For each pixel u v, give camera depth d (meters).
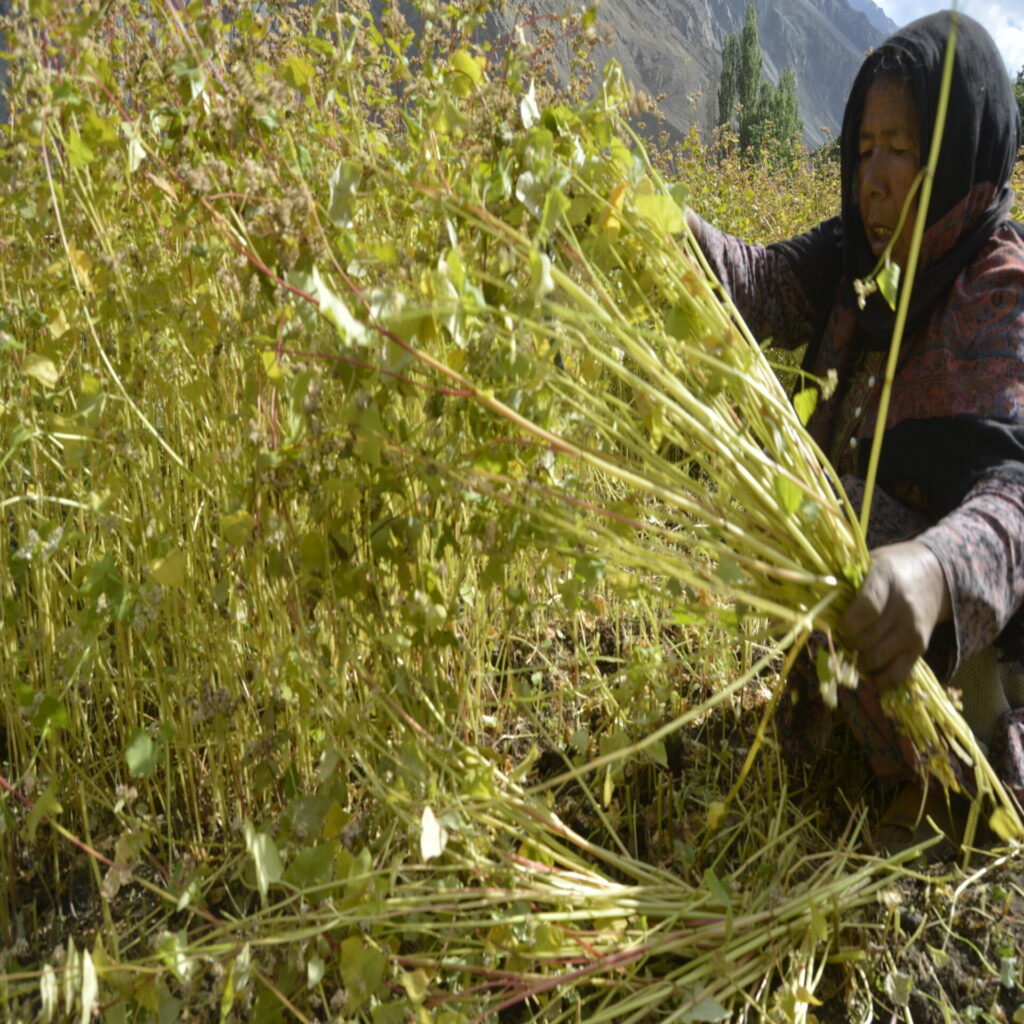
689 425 1.14
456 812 1.18
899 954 1.33
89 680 1.47
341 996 1.06
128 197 1.40
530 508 1.10
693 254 1.44
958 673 1.58
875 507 1.60
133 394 1.43
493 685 1.82
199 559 1.50
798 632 1.11
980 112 1.52
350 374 1.11
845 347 1.73
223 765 1.54
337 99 1.47
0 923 1.39
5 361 1.63
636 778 1.66
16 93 1.20
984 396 1.47
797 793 1.68
